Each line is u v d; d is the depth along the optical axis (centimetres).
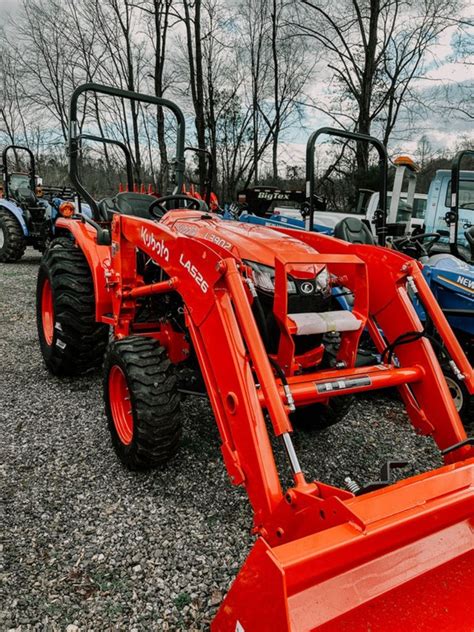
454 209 458
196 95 1506
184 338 307
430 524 158
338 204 1600
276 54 1603
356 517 147
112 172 1914
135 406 259
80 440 319
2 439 317
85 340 396
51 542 227
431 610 159
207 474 283
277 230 340
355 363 274
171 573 211
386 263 275
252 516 249
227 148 1752
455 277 378
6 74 2192
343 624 145
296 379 228
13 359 468
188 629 185
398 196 732
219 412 215
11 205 1025
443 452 229
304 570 136
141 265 352
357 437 342
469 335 393
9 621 186
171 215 343
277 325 254
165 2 1448
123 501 258
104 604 194
